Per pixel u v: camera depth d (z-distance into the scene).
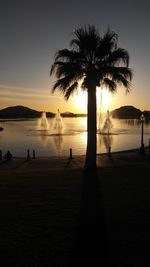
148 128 125.38
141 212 8.45
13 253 5.97
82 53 17.09
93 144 17.19
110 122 114.56
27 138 73.31
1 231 7.11
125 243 6.39
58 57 17.23
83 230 7.12
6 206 9.18
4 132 97.12
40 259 5.71
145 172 15.77
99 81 17.23
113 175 14.75
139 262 5.57
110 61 17.08
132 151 34.78
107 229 7.17
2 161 28.56
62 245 6.30
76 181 13.23
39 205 9.26
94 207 8.97
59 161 27.75
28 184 12.76
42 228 7.27
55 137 75.75
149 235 6.80
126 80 17.33
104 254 5.89
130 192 10.89
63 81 17.20
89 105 17.25
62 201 9.70
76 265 5.49
